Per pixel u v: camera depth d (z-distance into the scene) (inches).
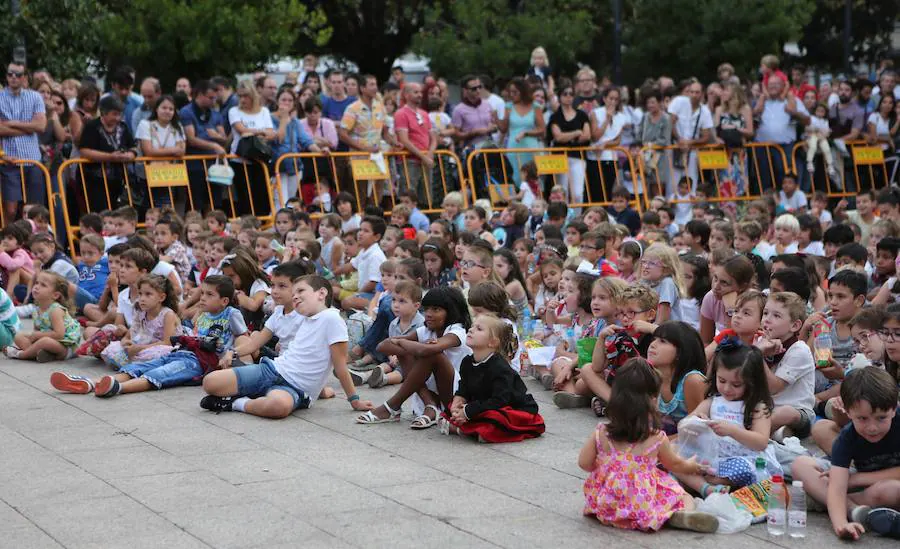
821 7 1184.2
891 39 1239.5
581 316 341.7
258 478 244.7
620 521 213.0
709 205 620.4
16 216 546.6
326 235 481.4
